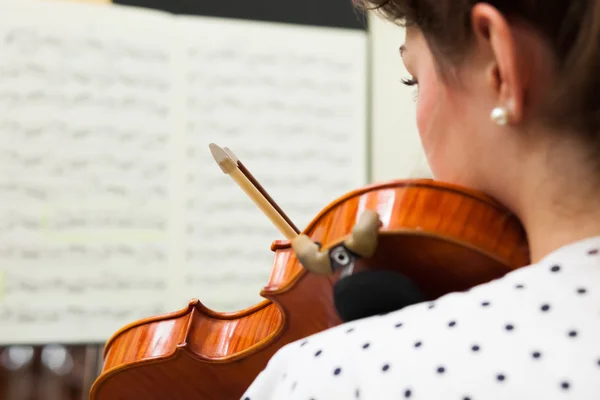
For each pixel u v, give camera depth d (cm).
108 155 169
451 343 45
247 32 182
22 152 164
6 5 165
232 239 176
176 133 175
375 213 63
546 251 51
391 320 49
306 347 51
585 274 46
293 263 72
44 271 162
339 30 189
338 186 185
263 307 85
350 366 47
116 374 87
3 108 163
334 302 63
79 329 162
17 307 159
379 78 195
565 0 48
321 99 186
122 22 172
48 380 161
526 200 53
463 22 52
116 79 171
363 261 63
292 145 183
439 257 64
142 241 169
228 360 81
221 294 174
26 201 163
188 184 174
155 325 87
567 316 44
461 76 54
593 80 48
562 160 50
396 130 194
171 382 86
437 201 63
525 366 42
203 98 177
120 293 166
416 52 60
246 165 180
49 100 166
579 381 41
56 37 167
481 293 48
